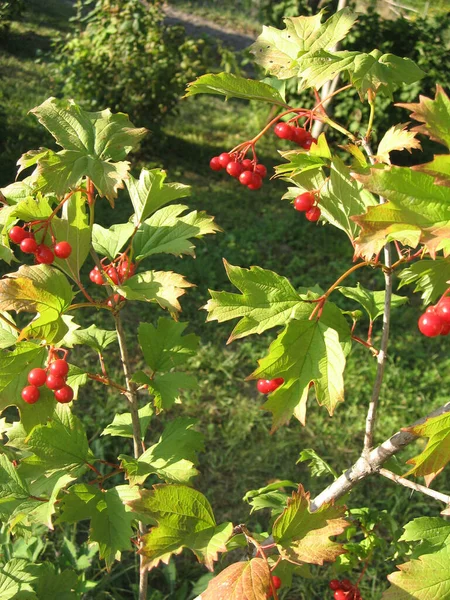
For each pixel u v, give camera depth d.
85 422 1.08
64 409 0.58
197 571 0.89
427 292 0.55
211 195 1.98
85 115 0.54
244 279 0.49
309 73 0.52
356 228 0.52
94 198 0.56
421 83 2.08
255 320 0.49
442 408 0.48
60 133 0.53
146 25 2.14
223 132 2.55
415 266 0.50
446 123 0.42
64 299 0.52
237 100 2.99
